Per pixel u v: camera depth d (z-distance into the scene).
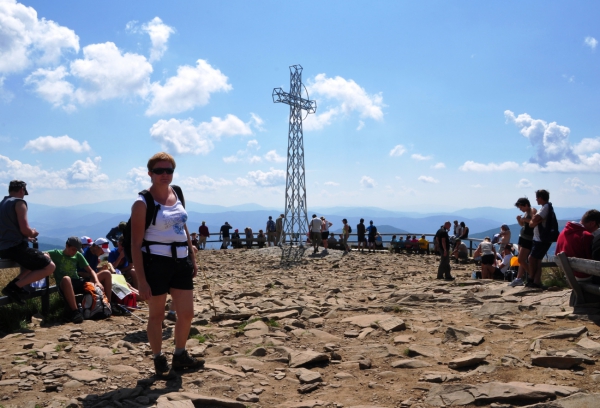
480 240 23.23
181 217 4.61
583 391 3.88
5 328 7.01
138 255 4.40
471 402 3.89
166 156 4.59
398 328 6.69
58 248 8.05
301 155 26.83
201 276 17.22
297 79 25.89
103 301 7.94
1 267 6.93
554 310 7.15
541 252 9.23
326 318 7.89
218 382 4.60
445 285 11.91
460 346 5.65
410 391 4.26
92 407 3.97
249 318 7.90
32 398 4.17
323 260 23.77
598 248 6.84
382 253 28.23
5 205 6.79
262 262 23.12
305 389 4.38
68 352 5.74
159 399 3.99
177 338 4.90
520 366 4.72
